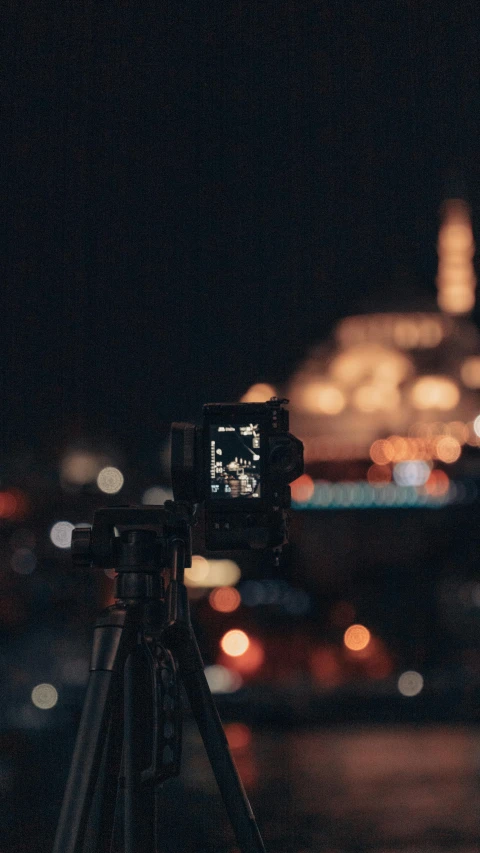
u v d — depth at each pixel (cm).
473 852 716
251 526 337
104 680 300
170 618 313
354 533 6581
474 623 5334
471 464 6856
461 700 2123
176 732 295
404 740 1507
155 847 324
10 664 3578
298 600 4522
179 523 337
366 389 13425
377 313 13862
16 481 10456
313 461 6850
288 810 909
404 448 6806
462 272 14488
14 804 903
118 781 321
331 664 3644
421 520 6719
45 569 6606
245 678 2894
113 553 335
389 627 5316
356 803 941
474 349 13788
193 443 338
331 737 1584
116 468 11544
